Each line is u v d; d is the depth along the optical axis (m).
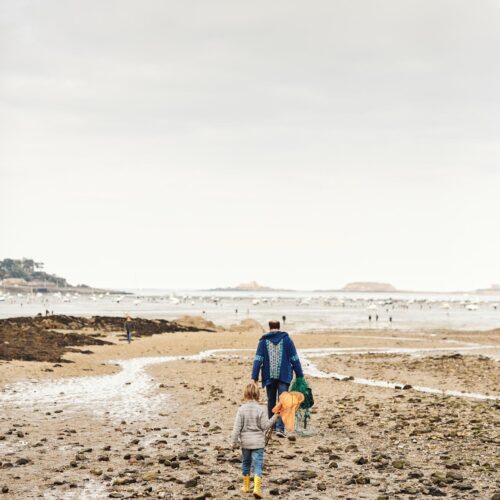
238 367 31.56
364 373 28.23
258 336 60.78
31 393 20.48
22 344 38.12
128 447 11.74
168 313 143.38
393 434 12.78
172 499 8.20
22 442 12.20
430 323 107.12
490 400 18.56
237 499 8.20
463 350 47.84
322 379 25.12
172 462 10.12
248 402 8.60
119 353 40.03
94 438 12.71
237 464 10.25
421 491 8.52
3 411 16.44
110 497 8.31
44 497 8.32
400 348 49.59
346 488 8.73
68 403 18.25
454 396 19.86
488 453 10.87
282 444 11.86
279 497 8.31
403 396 19.20
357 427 13.64
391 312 170.62
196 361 35.72
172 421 14.98
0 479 9.27
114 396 19.91
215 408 17.16
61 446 11.84
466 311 195.25
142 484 8.98
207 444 11.98
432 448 11.36
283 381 12.18
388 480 9.16
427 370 29.66
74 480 9.23
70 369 27.86
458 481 9.01
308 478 9.30
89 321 66.75
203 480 9.21
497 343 57.25
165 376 26.88
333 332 76.25
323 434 12.86
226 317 126.62
